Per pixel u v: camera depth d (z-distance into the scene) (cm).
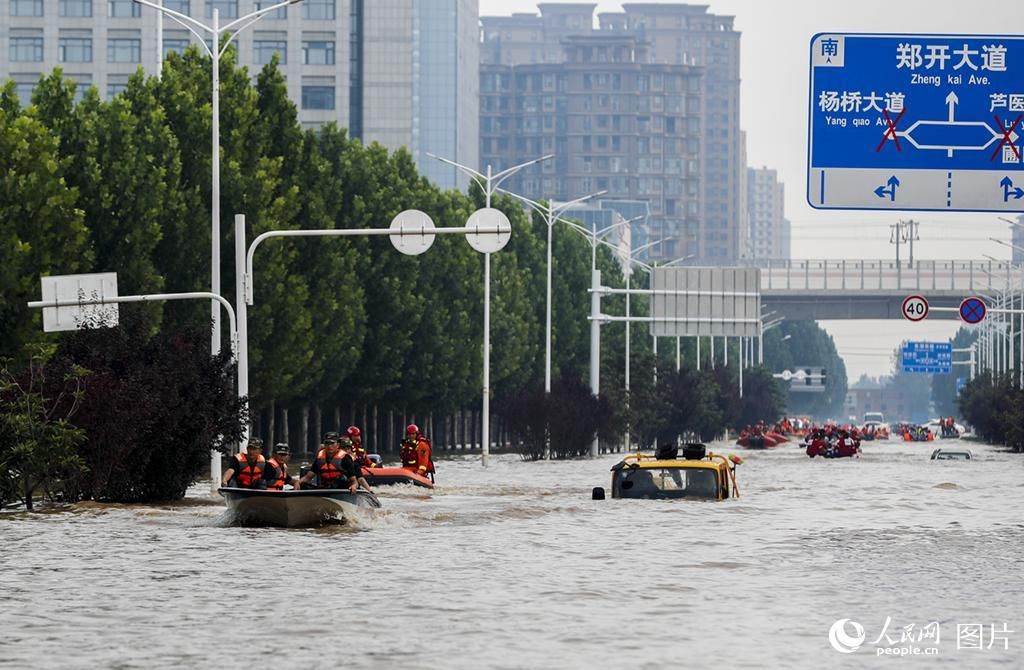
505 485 11312
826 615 4309
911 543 6512
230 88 14538
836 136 8062
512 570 5375
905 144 8050
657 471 8750
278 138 15512
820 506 8862
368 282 18188
